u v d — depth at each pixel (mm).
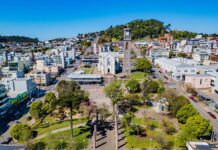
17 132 90500
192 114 103000
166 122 108875
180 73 198750
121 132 101375
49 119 119438
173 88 172500
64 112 125875
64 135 98375
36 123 115250
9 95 155500
